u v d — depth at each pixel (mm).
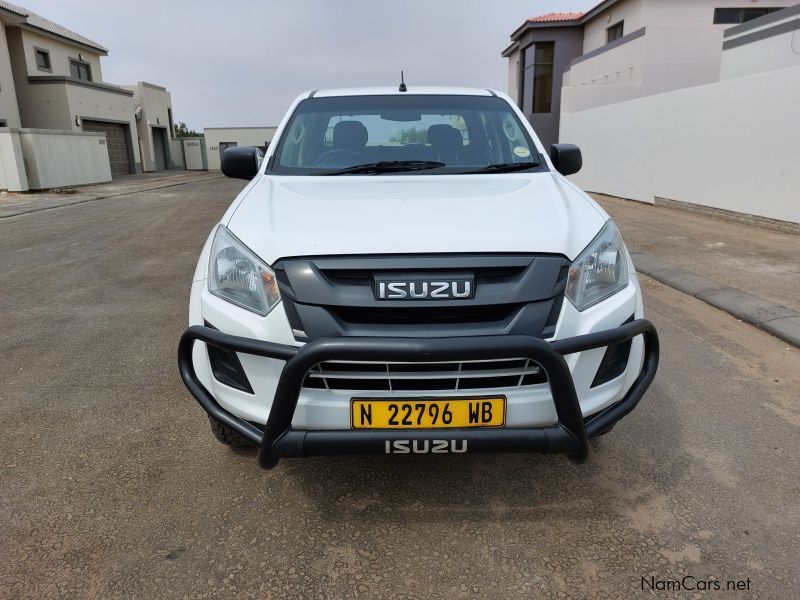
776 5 18062
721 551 2102
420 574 2014
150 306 5309
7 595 1911
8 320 4922
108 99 28266
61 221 11484
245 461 2705
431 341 1853
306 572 2023
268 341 2018
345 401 2000
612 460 2693
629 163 12836
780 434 2910
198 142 39781
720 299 5008
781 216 8305
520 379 2010
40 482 2537
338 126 3320
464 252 2012
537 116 23297
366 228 2131
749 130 8875
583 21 21703
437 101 3498
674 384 3494
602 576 1993
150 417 3129
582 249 2137
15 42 24234
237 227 2268
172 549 2135
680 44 16234
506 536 2199
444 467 2652
